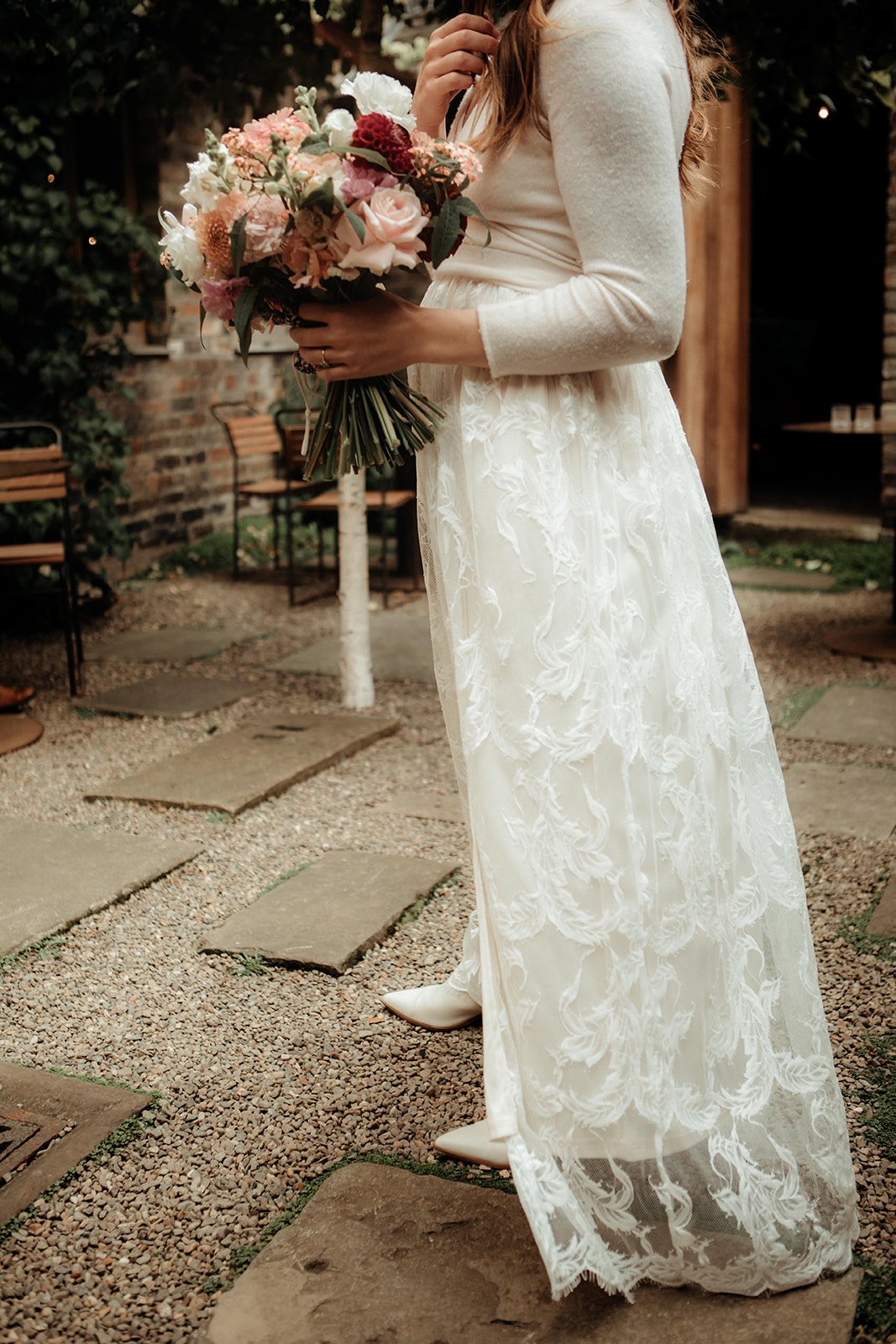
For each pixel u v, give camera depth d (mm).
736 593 7074
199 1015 2660
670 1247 1812
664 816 1776
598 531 1753
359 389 1769
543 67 1644
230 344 8766
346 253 1623
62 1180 2086
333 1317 1758
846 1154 1922
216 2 4688
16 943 2949
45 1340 1744
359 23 4914
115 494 6852
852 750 4359
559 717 1726
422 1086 2357
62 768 4316
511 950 1731
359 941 2938
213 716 4910
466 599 1810
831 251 13195
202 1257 1911
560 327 1648
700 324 8023
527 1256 1874
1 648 6109
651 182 1611
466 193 1804
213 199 1649
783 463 11797
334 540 8367
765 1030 1913
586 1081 1724
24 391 6492
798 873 2004
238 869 3441
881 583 7156
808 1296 1786
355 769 4277
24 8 4449
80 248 6941
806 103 4734
